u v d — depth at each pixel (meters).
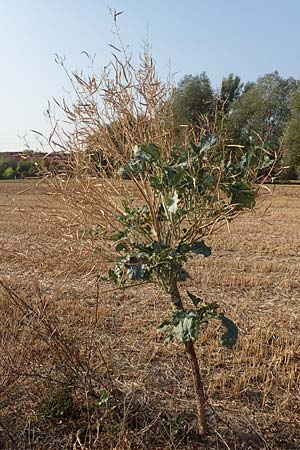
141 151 2.56
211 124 2.87
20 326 4.45
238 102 36.47
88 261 3.02
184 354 4.71
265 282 7.91
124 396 3.80
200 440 3.33
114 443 3.23
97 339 4.90
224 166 2.67
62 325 5.09
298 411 3.74
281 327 5.62
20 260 3.58
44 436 3.37
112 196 2.90
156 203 2.87
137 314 5.94
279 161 2.92
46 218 3.07
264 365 4.39
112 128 2.82
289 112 36.03
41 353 3.84
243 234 13.65
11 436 3.34
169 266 2.82
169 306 6.29
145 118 2.78
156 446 3.28
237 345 4.93
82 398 3.61
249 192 2.70
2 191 30.19
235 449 3.25
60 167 2.92
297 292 7.38
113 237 2.84
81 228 2.92
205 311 2.80
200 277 8.22
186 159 2.63
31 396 3.65
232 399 3.91
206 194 2.68
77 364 3.72
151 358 4.40
